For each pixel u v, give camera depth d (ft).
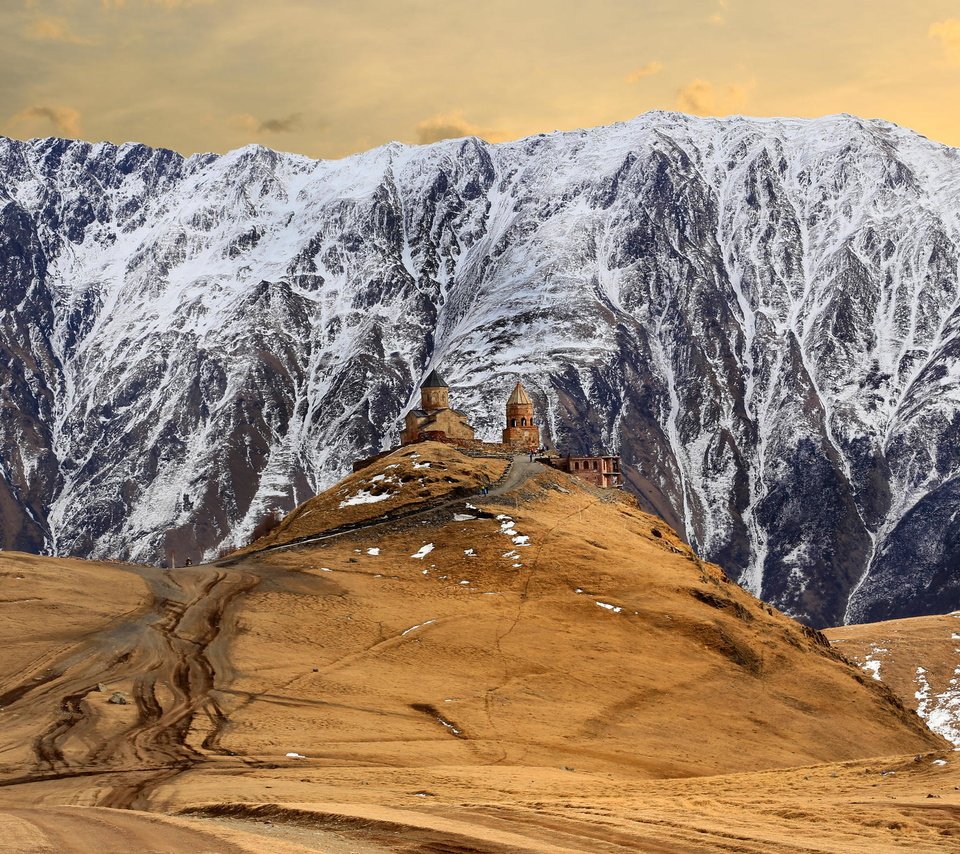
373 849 155.33
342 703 345.31
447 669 397.19
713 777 259.60
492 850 152.25
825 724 419.95
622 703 393.70
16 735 288.71
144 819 175.32
